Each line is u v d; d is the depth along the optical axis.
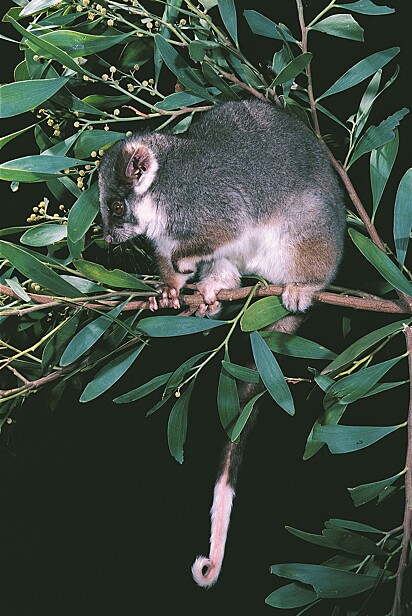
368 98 1.43
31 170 1.33
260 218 1.47
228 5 1.39
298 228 1.46
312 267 1.46
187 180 1.47
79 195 1.43
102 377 1.33
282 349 1.38
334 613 1.33
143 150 1.47
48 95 1.31
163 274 1.48
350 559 1.33
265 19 1.40
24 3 1.43
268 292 1.41
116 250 1.51
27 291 1.40
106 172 1.46
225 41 1.42
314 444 1.33
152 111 1.42
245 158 1.47
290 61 1.39
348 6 1.39
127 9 1.38
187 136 1.49
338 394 1.31
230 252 1.49
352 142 1.43
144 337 1.37
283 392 1.32
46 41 1.30
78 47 1.35
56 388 1.49
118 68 1.45
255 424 1.47
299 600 1.32
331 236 1.46
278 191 1.47
